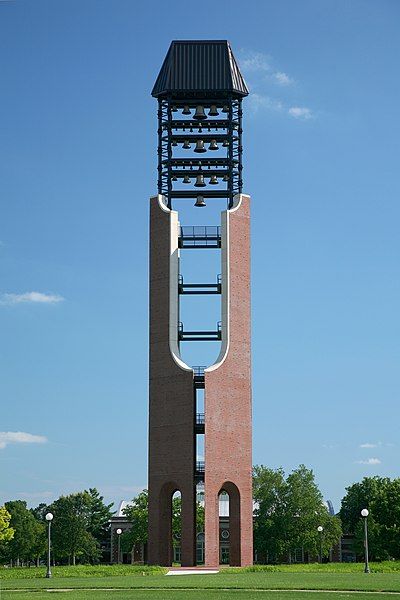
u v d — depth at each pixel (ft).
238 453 300.81
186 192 316.60
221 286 308.60
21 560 531.91
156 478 301.84
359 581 200.95
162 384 305.12
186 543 292.81
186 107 316.19
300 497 426.51
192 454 295.69
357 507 501.97
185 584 196.13
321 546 415.85
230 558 297.94
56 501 501.15
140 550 491.72
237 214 313.53
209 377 298.97
